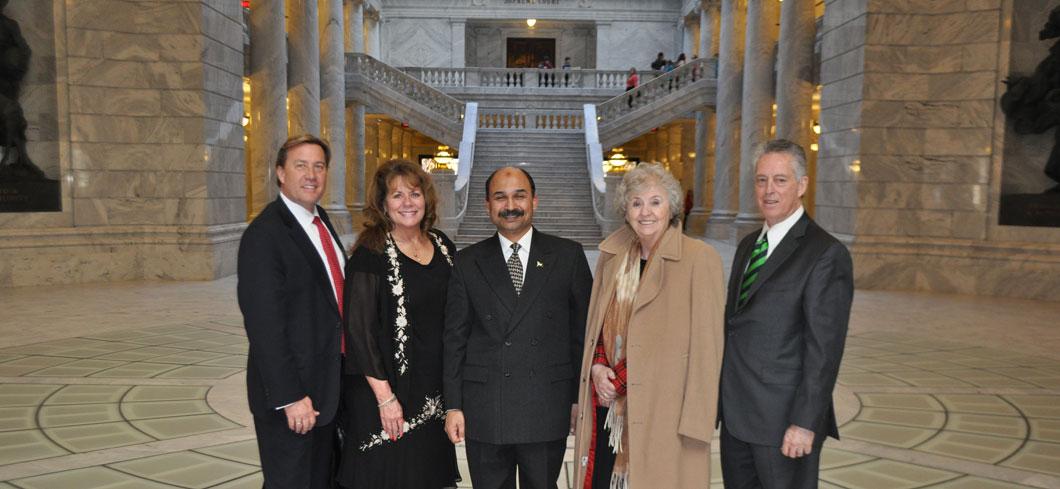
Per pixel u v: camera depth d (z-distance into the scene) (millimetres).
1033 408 5320
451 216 17719
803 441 2436
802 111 14789
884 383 5980
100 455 4211
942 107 11023
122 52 11312
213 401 5273
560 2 31047
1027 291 10422
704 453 2656
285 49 14914
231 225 12359
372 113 22484
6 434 4566
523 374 2793
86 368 6176
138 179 11477
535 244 2881
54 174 11055
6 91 10656
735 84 19141
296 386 2650
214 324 8078
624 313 2760
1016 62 10461
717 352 2590
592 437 2889
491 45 33094
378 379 2768
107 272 11336
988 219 10812
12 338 7312
